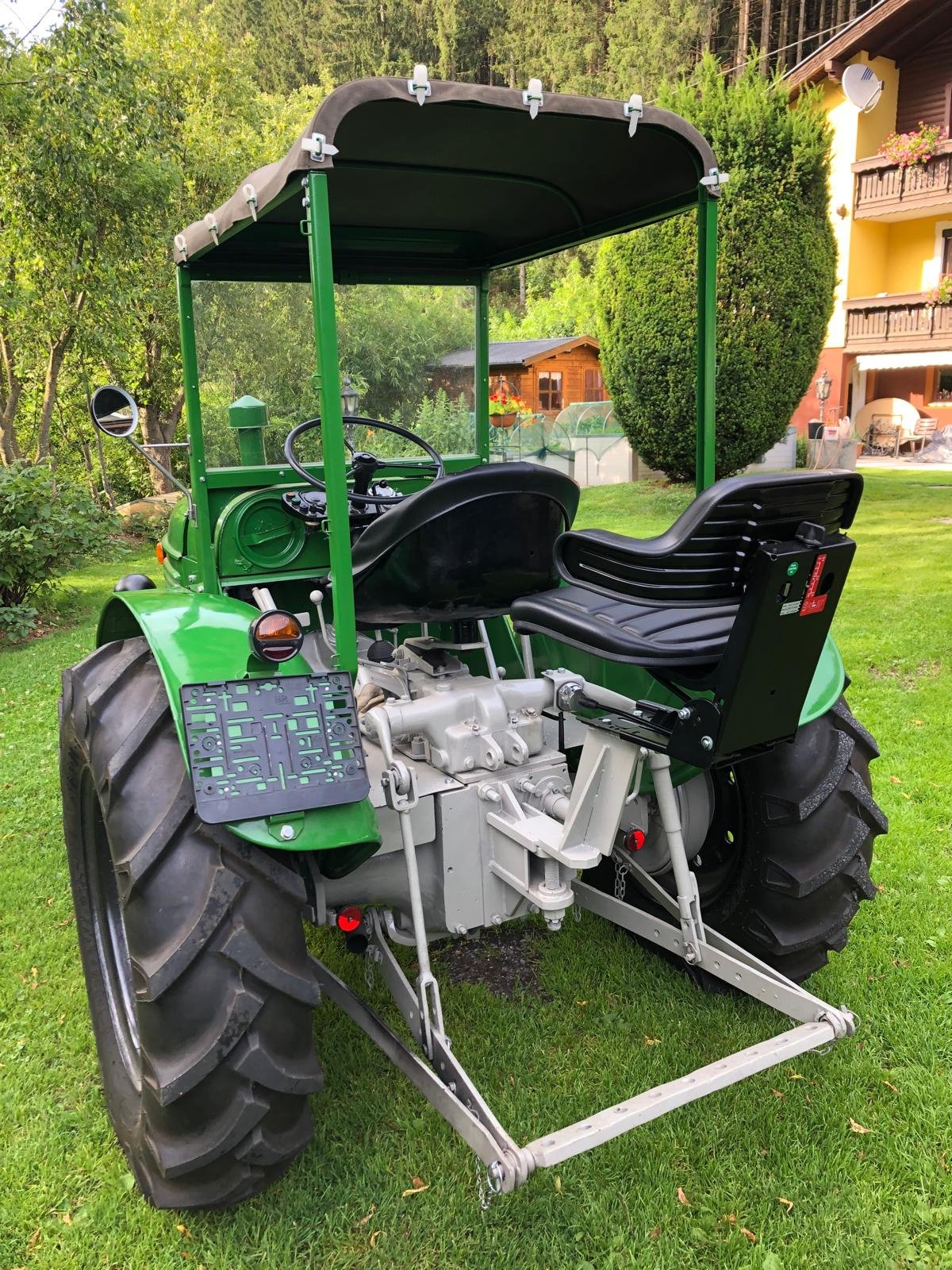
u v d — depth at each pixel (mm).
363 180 2580
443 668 2475
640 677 2572
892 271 18344
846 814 2371
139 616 2131
